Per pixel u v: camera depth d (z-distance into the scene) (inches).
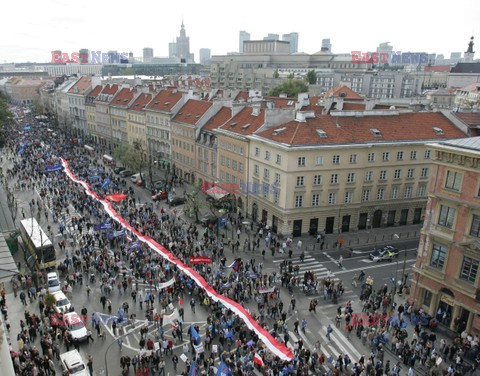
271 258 2326.5
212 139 3452.3
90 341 1612.9
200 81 7573.8
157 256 2202.3
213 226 2721.5
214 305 1779.0
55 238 2490.2
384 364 1515.7
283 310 1829.5
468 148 1600.6
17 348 1528.1
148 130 4621.1
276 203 2637.8
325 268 2230.6
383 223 2859.3
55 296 1812.3
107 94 5595.5
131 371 1455.5
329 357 1513.3
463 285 1642.5
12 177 3666.3
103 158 4475.9
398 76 7775.6
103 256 2164.1
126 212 2849.4
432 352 1489.9
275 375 1368.1
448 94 5935.0
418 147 2787.9
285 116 2861.7
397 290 2018.9
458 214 1644.9
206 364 1444.4
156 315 1663.4
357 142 2608.3
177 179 4033.0
